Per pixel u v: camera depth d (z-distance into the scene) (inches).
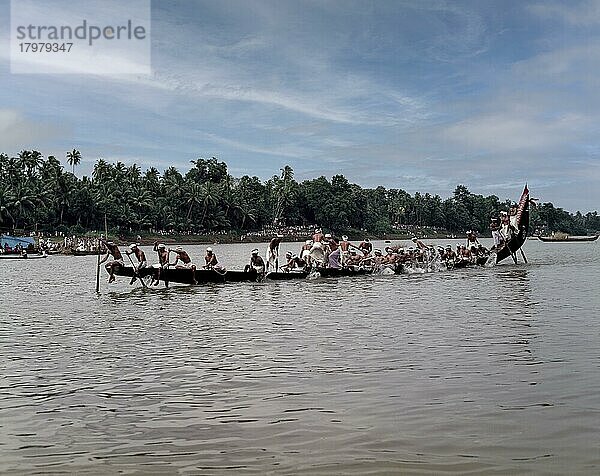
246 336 751.7
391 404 447.5
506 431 387.5
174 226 6476.4
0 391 503.2
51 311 1032.2
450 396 465.7
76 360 620.1
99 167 6628.9
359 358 605.6
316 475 327.0
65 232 5546.3
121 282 1669.5
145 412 442.6
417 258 1995.6
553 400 450.6
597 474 321.4
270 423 412.2
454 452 354.6
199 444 376.5
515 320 850.1
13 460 354.9
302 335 751.1
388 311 976.3
